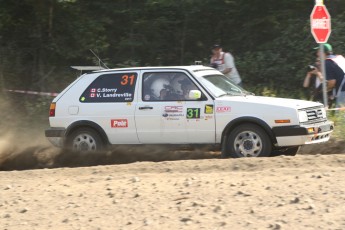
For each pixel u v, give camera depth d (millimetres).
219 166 15383
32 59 33125
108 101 18594
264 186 12625
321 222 10125
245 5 32875
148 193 12531
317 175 13430
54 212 11570
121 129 18328
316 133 17094
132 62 32156
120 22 34125
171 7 33844
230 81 19141
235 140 17219
